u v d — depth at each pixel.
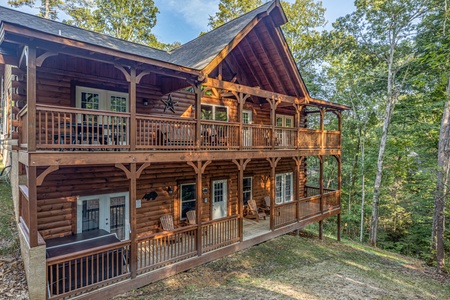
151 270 6.20
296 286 6.85
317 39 21.00
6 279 5.52
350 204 18.92
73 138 6.97
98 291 5.29
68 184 6.97
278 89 11.06
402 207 17.34
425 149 15.95
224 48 7.76
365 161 17.14
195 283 6.52
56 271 4.94
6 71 9.92
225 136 8.57
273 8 8.86
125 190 7.97
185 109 9.73
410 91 16.05
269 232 9.25
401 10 14.30
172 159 6.64
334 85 19.64
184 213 9.60
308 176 25.23
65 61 7.04
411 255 15.63
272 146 9.38
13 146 7.13
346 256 10.41
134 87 5.93
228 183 11.03
